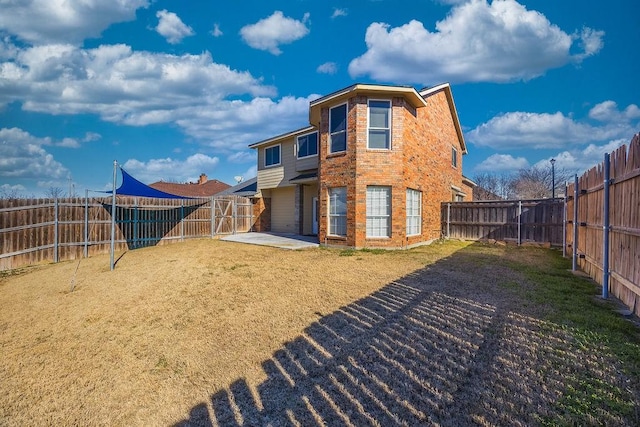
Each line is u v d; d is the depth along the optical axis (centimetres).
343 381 330
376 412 279
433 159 1548
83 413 309
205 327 495
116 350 436
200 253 1207
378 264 907
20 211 1117
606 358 341
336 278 744
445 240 1560
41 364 407
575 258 809
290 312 536
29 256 1130
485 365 340
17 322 564
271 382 340
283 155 1991
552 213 1317
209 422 285
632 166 477
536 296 571
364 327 460
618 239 535
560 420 252
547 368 327
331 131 1330
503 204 1445
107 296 683
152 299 643
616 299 547
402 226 1220
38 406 323
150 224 1534
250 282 732
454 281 688
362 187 1213
